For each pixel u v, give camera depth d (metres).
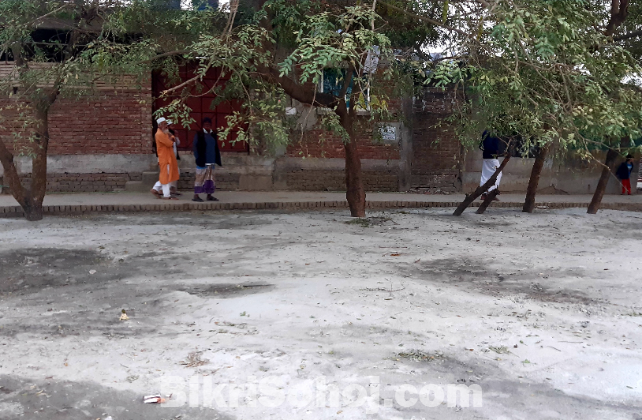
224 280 7.55
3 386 4.30
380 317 5.92
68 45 11.98
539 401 4.19
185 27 11.65
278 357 4.82
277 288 7.04
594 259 9.20
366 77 10.84
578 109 8.69
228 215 13.43
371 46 8.38
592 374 4.69
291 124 12.43
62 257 8.87
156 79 16.70
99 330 5.64
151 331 5.60
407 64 11.82
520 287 7.49
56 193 15.77
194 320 5.93
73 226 11.41
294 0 11.13
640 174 26.58
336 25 10.27
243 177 17.48
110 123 16.38
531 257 9.31
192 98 17.11
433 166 18.52
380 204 15.48
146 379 4.42
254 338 5.30
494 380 4.54
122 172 16.53
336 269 8.11
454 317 6.04
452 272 8.23
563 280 7.84
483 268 8.52
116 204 13.61
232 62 9.96
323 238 10.59
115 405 4.02
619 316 6.26
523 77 9.13
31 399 4.10
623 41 13.23
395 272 8.05
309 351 4.97
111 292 7.10
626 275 8.12
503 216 14.00
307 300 6.44
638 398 4.29
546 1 8.02
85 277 7.84
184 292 6.89
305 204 14.89
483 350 5.15
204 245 9.83
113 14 11.27
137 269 8.23
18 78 12.02
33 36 15.16
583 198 17.97
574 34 7.89
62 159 16.23
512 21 7.53
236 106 17.25
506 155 13.46
